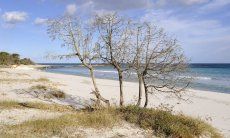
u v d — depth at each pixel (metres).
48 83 32.72
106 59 15.70
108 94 26.81
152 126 11.73
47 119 11.98
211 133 12.02
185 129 11.34
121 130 11.44
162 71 14.97
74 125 11.39
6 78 37.31
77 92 26.50
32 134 10.45
